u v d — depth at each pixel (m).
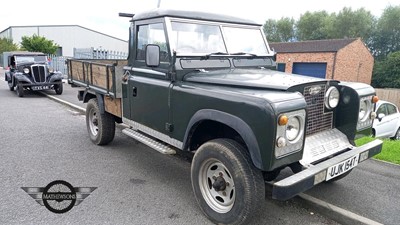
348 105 3.68
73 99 11.93
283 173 4.16
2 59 35.84
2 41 41.50
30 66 12.87
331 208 3.56
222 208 3.21
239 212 2.94
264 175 3.44
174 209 3.58
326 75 27.98
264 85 3.08
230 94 2.99
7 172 4.49
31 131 6.92
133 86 4.46
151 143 4.12
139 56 4.40
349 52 29.27
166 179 4.42
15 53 14.03
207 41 4.06
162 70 3.86
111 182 4.26
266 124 2.63
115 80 4.79
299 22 57.56
